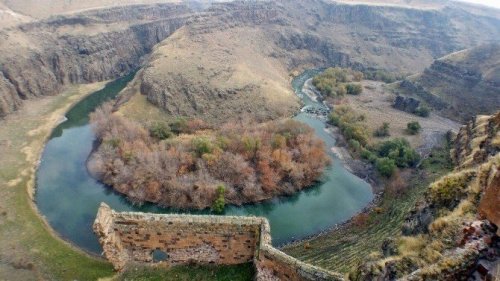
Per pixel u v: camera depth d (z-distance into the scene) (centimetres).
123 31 17388
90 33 15900
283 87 13550
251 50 15838
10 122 10388
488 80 13075
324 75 15512
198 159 7450
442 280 1513
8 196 6856
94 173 7894
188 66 12125
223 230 3105
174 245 3194
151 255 3269
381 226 6097
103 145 8412
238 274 3148
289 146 8425
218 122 10200
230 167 7350
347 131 10256
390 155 8806
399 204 6900
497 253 1515
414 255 1884
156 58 12900
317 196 7612
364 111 12562
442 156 8500
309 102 13350
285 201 7325
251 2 18762
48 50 14088
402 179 7906
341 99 13538
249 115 10700
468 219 1808
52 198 7062
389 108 13162
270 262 2822
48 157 8738
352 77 16475
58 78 14075
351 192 7881
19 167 8062
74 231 6066
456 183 2230
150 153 7538
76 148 9238
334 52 19700
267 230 3000
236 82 11856
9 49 12531
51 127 10419
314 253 5312
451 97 13488
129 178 7288
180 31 15688
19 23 14000
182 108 10681
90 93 13762
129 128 8769
